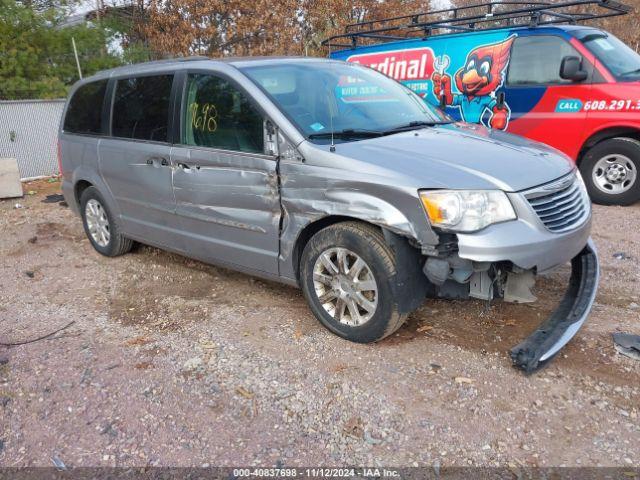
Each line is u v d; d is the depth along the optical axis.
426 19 19.02
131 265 5.38
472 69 7.46
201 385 3.22
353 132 3.73
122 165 4.85
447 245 3.09
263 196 3.72
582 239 3.44
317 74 4.27
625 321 3.72
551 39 6.88
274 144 3.62
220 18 16.36
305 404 3.00
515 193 3.09
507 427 2.75
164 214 4.55
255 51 16.03
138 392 3.19
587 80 6.65
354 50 8.72
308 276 3.64
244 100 3.84
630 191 6.65
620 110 6.46
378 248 3.24
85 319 4.21
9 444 2.83
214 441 2.77
